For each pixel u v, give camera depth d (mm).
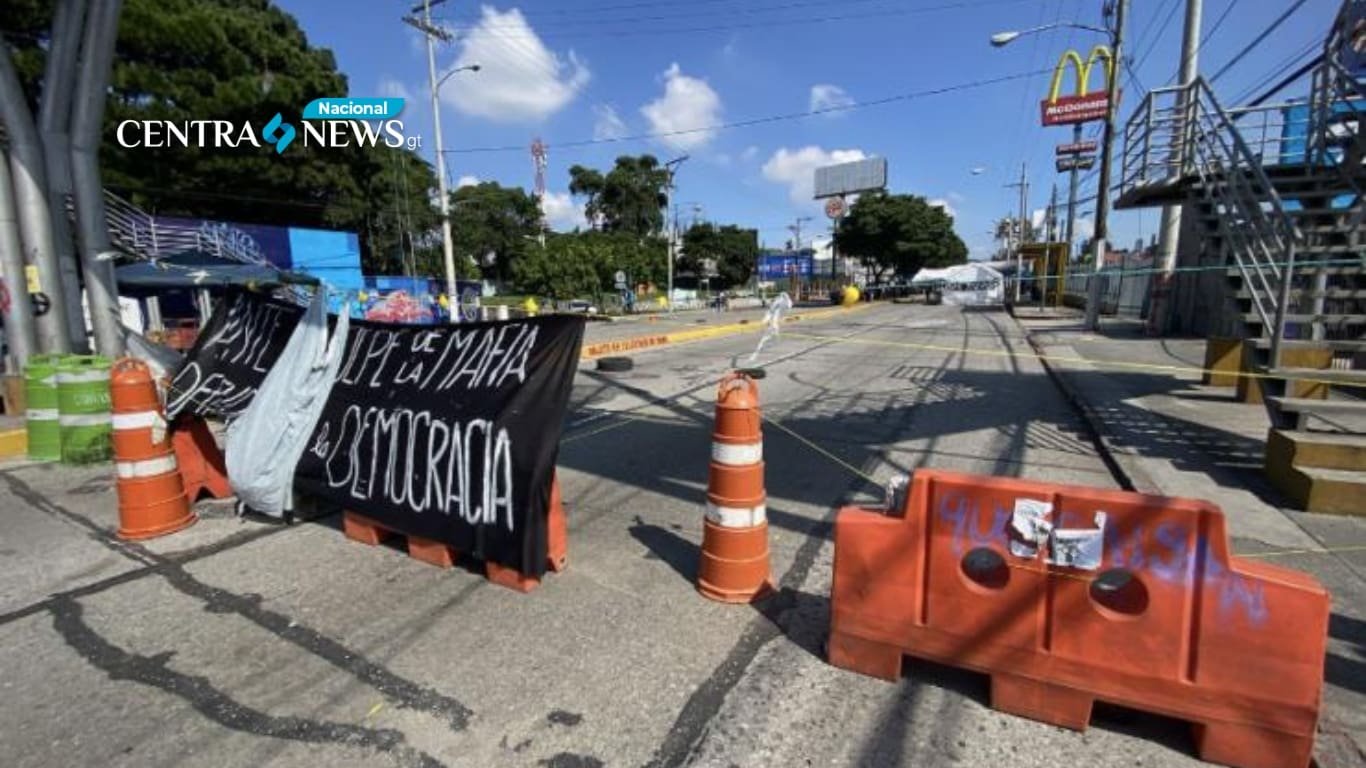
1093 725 2549
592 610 3441
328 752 2430
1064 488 2549
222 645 3143
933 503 2688
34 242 8531
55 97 8578
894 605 2777
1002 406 8898
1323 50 8969
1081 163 38906
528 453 3611
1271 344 5707
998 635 2600
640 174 74812
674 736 2504
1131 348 14570
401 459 4074
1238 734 2295
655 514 4879
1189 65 15945
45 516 4930
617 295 44094
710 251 83438
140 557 4148
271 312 5309
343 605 3506
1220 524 2287
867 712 2637
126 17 21406
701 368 12766
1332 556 3945
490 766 2354
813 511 4945
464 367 4102
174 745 2477
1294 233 5641
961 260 65750
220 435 7227
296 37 30297
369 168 30453
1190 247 16938
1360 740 2402
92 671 2951
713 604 3508
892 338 18406
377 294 20250
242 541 4391
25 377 6680
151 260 9805
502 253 65125
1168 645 2363
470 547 3734
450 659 3010
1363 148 8531
